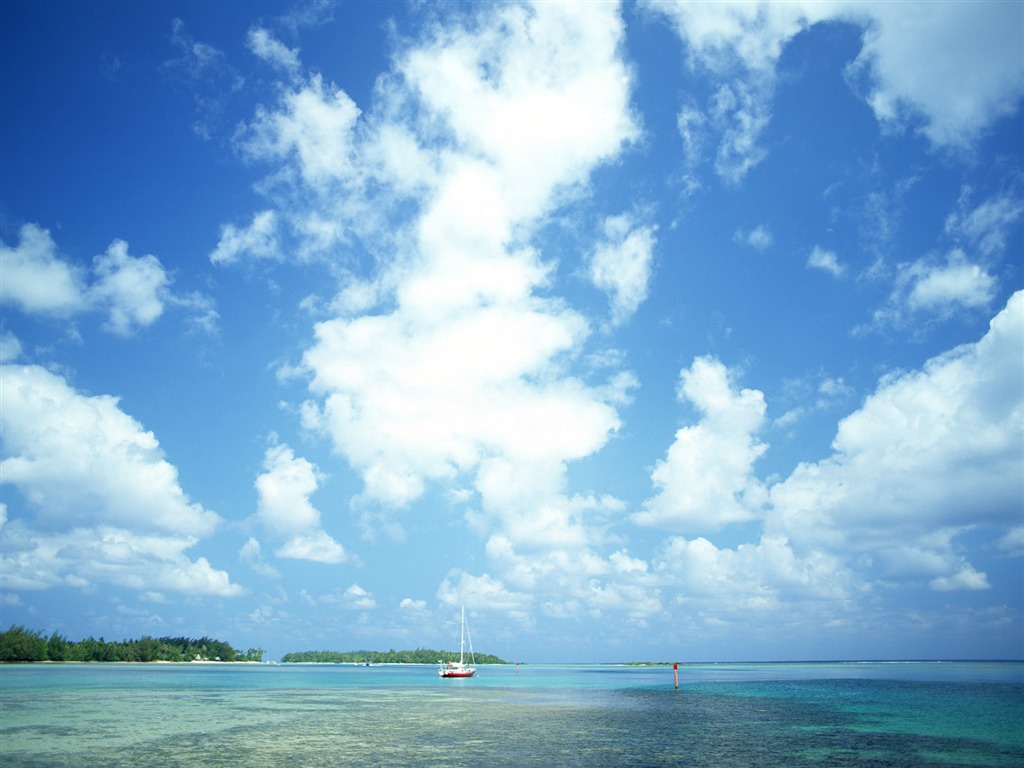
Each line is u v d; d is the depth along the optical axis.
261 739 57.47
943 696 108.06
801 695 112.88
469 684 164.50
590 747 53.47
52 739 56.97
